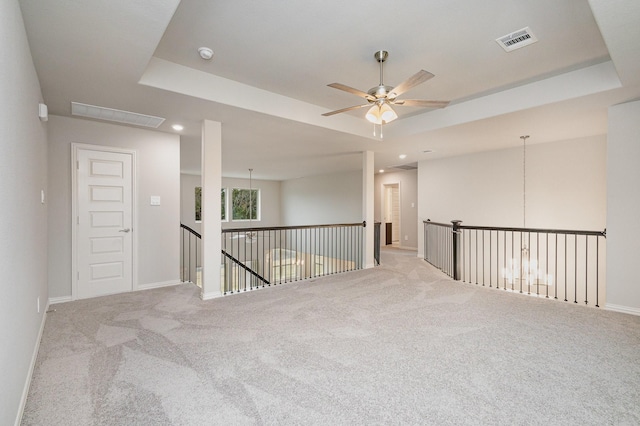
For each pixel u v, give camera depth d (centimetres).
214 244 411
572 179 520
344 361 238
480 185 636
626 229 350
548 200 547
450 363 236
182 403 188
